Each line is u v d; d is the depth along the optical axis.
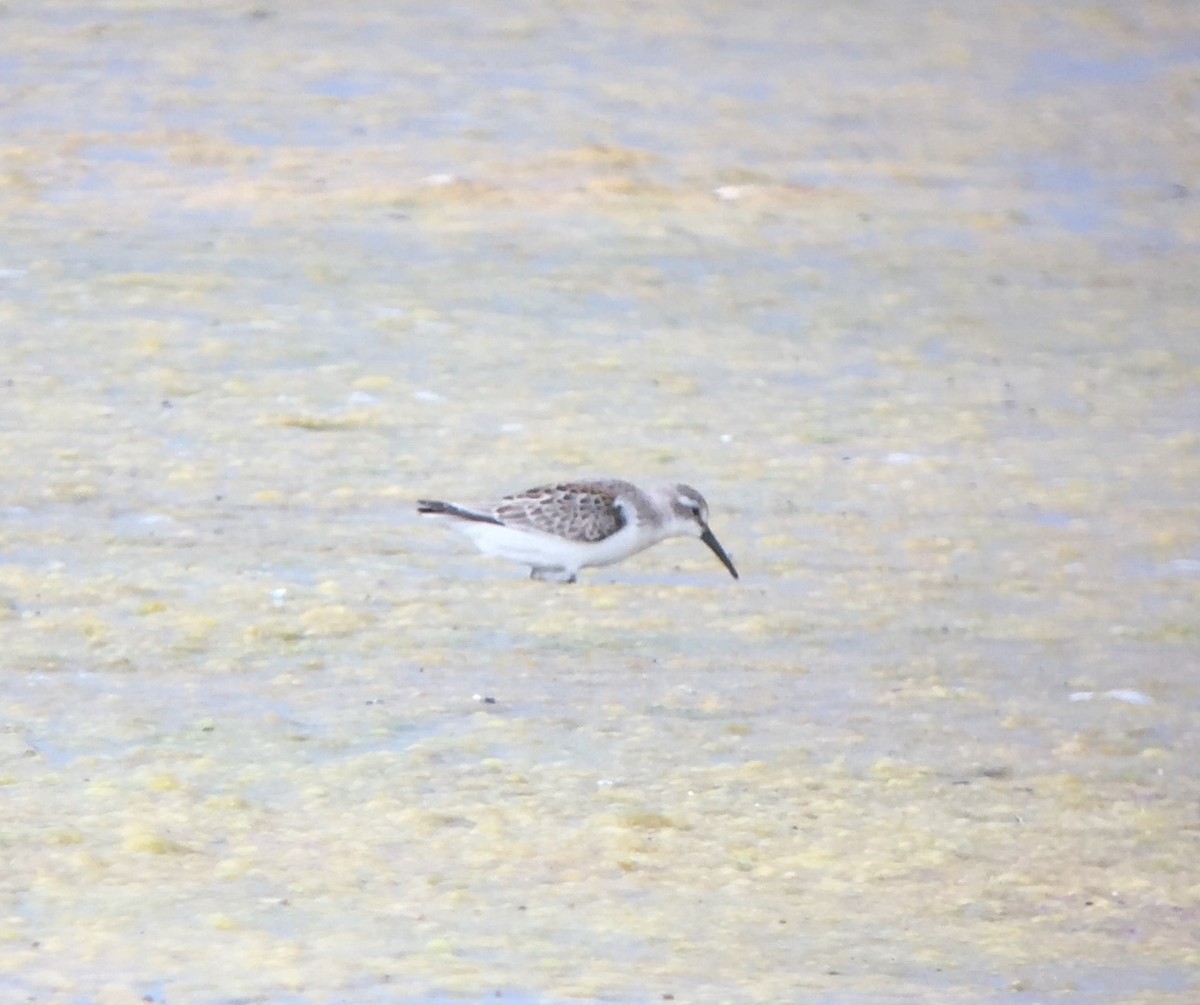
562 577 14.74
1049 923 9.80
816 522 16.22
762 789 11.32
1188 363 20.97
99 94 28.97
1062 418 19.17
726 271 23.06
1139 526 16.50
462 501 15.98
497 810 10.84
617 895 9.90
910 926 9.70
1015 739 12.30
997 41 36.25
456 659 13.13
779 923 9.66
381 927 9.38
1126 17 38.25
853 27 36.84
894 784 11.49
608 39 34.59
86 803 10.70
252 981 8.71
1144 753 12.15
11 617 13.43
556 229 24.22
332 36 33.47
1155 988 9.08
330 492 16.22
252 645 13.18
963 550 15.78
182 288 21.27
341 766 11.36
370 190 25.19
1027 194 27.27
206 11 34.75
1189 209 26.95
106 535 15.07
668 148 28.12
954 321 21.92
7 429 17.22
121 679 12.52
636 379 19.44
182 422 17.62
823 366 20.23
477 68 31.91
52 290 20.97
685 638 13.77
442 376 19.19
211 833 10.41
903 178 27.61
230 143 26.97
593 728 12.11
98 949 9.01
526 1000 8.62
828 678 13.16
